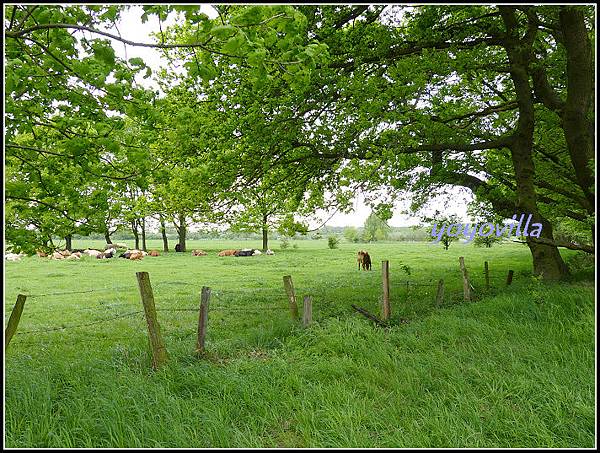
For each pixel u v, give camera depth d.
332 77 9.16
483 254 35.56
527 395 5.20
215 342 7.71
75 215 6.06
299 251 45.91
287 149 11.00
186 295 14.99
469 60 9.73
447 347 7.00
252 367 6.15
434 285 14.66
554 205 13.81
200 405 4.98
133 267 27.45
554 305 8.53
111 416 4.68
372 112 8.46
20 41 4.86
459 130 11.95
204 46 4.04
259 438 4.47
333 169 11.59
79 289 17.05
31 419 4.58
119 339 8.79
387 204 10.90
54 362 6.62
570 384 5.27
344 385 5.45
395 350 6.77
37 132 6.08
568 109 10.66
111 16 3.77
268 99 9.85
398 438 4.34
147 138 5.35
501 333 7.36
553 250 12.36
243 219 12.22
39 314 11.72
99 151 5.65
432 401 5.08
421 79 8.87
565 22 10.04
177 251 48.88
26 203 5.78
